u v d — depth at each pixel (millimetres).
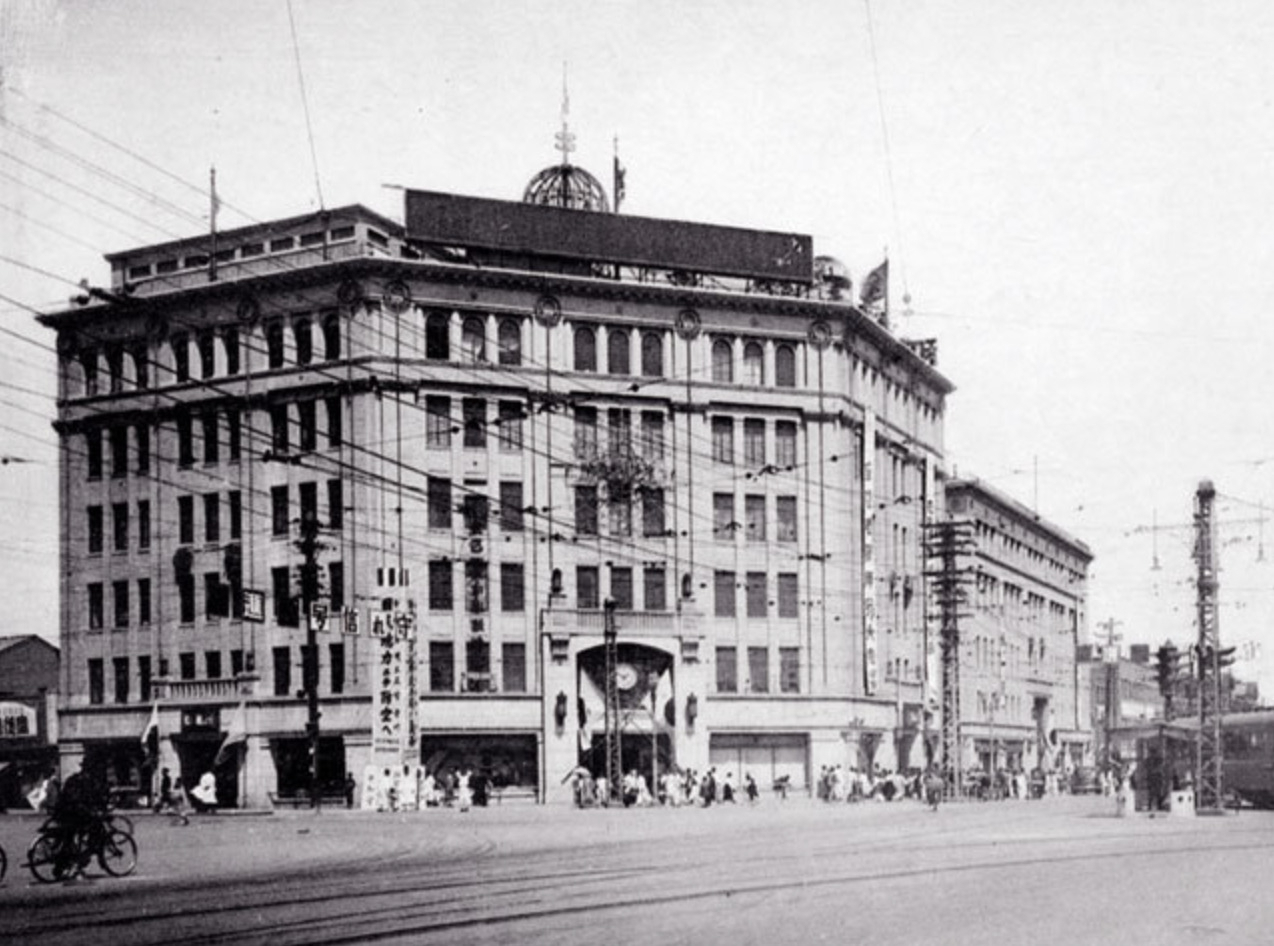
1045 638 106938
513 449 63562
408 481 61844
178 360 66062
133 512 66938
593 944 14531
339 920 16641
